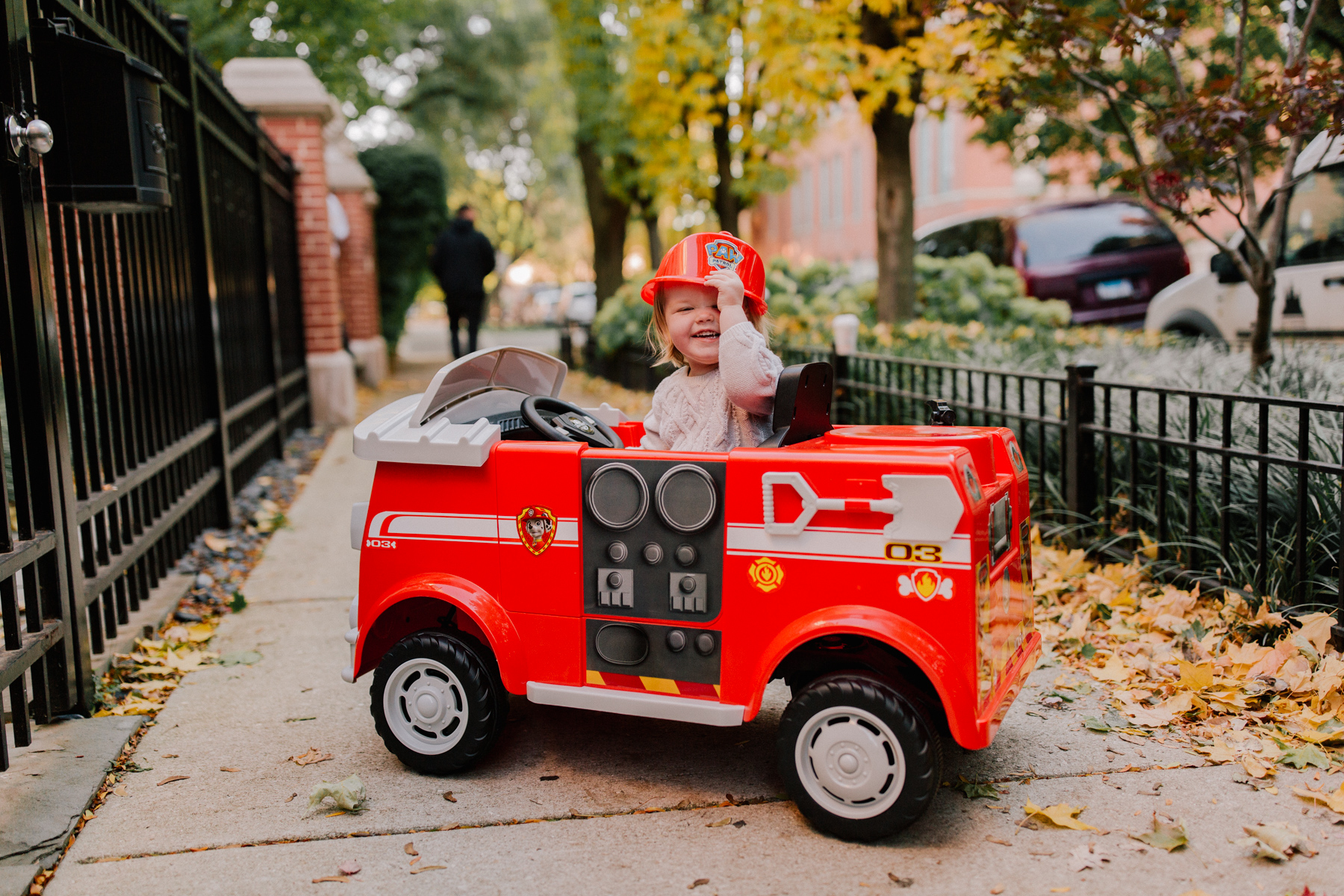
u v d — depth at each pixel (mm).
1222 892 2311
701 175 13062
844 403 6957
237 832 2697
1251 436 4504
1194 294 8086
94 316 4125
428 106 25000
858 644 2703
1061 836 2586
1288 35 4984
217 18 14492
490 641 2854
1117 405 5289
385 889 2414
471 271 13242
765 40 9742
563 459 2797
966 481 2475
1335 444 4113
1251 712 3242
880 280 10047
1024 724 3289
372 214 18891
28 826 2627
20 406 3035
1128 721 3264
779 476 2566
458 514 2926
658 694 2766
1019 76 5598
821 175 37656
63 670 3266
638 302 12391
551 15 14633
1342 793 2672
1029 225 11062
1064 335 8516
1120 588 4383
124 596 4176
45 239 3227
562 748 3209
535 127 27781
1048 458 5617
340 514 6766
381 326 19422
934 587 2457
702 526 2654
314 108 10648
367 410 12273
